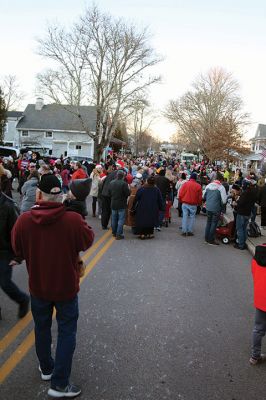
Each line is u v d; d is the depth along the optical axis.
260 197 13.01
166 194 12.82
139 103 35.09
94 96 34.78
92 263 7.87
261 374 3.93
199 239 11.20
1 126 45.75
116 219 10.59
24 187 8.15
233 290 6.61
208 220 10.55
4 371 3.76
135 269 7.58
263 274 3.97
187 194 11.39
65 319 3.40
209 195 10.40
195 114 50.56
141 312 5.38
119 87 33.94
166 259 8.55
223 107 49.97
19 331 4.59
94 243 9.79
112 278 6.91
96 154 35.81
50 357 3.61
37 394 3.42
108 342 4.44
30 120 55.78
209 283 6.95
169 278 7.10
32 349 4.19
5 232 4.61
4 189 6.76
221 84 50.25
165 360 4.10
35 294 3.38
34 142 51.97
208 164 42.53
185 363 4.06
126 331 4.75
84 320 5.02
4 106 46.25
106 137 35.72
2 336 4.45
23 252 3.39
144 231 10.61
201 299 6.05
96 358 4.07
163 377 3.77
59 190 3.30
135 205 10.70
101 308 5.46
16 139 54.91
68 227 3.27
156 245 9.98
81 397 3.41
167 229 12.62
